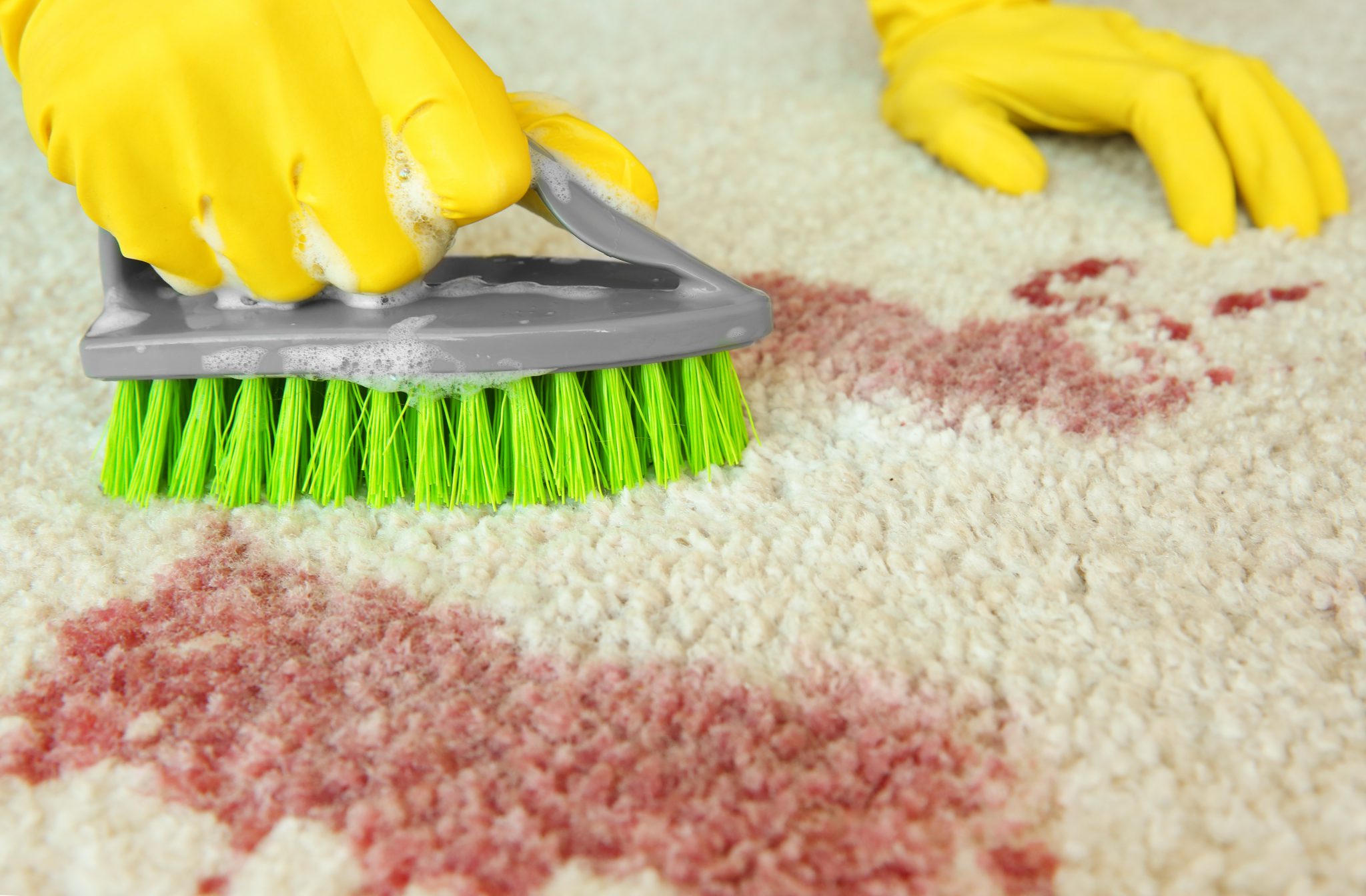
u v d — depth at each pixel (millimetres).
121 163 690
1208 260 1126
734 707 616
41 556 751
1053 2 1793
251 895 518
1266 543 729
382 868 525
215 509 790
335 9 691
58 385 949
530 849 532
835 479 805
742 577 713
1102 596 688
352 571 730
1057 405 886
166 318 761
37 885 530
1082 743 583
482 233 1190
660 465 797
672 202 1285
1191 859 521
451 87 698
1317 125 1275
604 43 1766
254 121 692
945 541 743
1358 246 1121
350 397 778
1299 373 917
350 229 721
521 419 769
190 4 673
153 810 566
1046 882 510
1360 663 634
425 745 591
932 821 544
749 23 1857
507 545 754
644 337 739
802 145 1441
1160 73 1216
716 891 507
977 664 641
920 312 1041
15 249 1190
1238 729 587
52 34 683
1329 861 514
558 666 647
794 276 1113
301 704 624
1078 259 1146
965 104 1328
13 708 631
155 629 687
